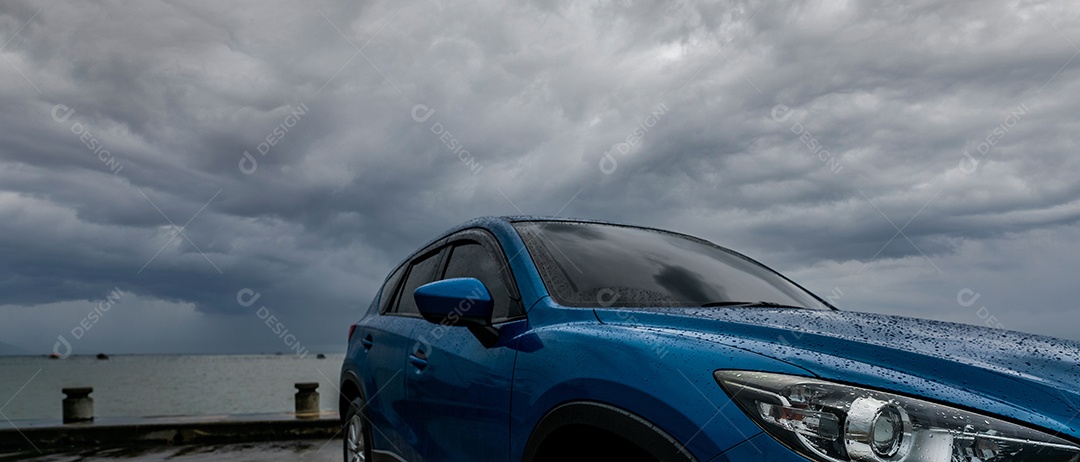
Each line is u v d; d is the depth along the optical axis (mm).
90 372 193500
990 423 1234
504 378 2184
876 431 1239
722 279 2703
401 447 3045
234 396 68375
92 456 7000
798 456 1277
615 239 2842
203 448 7531
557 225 2881
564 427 1838
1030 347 1682
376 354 3605
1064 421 1250
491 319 2438
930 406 1272
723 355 1584
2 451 7367
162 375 169375
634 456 1652
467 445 2377
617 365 1736
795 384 1383
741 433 1373
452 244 3312
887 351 1524
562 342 2010
